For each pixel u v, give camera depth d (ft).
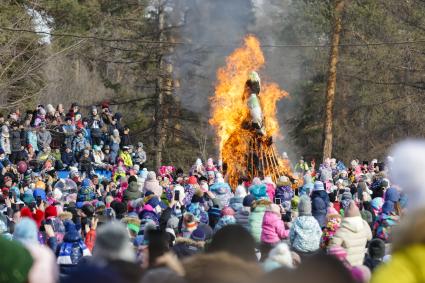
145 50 179.52
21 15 131.95
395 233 17.72
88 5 172.65
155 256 28.09
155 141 181.27
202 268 22.90
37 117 109.50
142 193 73.56
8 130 104.58
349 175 120.98
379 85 195.11
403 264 17.13
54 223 57.67
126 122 195.72
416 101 194.39
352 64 193.77
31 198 73.10
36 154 108.58
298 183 102.63
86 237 59.67
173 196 76.54
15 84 138.82
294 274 19.34
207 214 65.16
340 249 41.39
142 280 23.56
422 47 188.75
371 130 202.39
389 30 192.03
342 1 174.09
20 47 134.51
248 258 24.11
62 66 200.75
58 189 80.33
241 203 62.75
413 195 17.47
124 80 209.77
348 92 203.10
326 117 174.40
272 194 79.46
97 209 60.44
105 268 20.68
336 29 172.45
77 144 110.01
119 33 178.40
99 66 194.39
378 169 121.90
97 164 110.01
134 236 50.98
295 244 46.75
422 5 191.93
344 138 204.03
